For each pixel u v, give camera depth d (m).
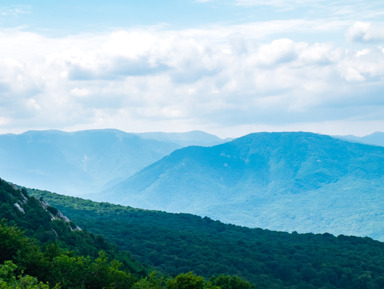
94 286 113.12
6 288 85.44
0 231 110.31
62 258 112.12
